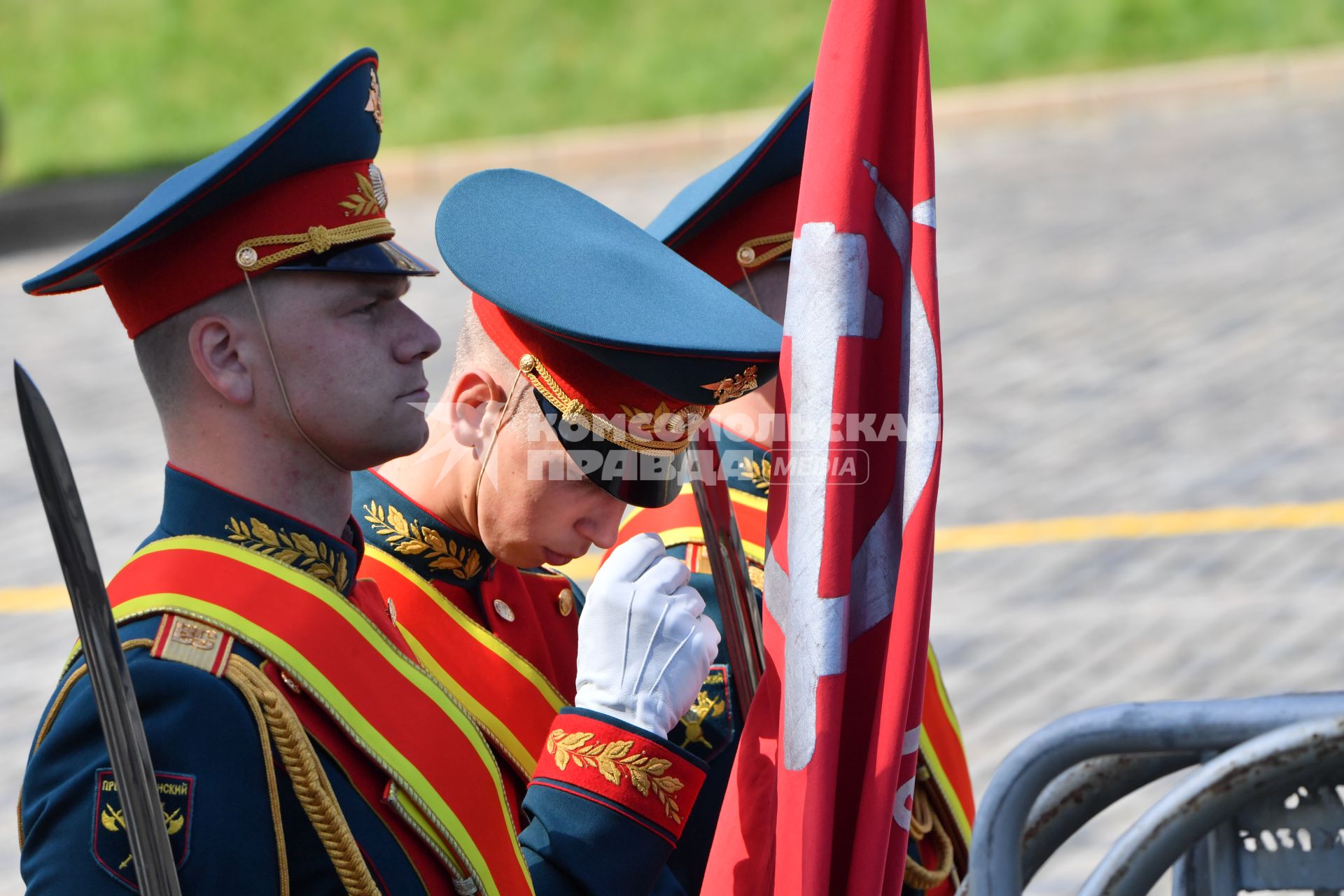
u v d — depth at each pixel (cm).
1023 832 536
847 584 517
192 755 484
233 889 479
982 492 2238
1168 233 3356
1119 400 2516
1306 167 3725
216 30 5706
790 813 522
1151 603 1844
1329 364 2548
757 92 5059
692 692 597
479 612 670
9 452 2777
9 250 4478
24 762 1711
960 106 4688
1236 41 4862
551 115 5122
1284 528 2000
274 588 518
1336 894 516
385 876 513
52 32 5866
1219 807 510
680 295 595
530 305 573
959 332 2922
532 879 571
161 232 502
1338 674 1634
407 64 5462
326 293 514
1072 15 5109
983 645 1791
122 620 505
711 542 648
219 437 524
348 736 512
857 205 516
